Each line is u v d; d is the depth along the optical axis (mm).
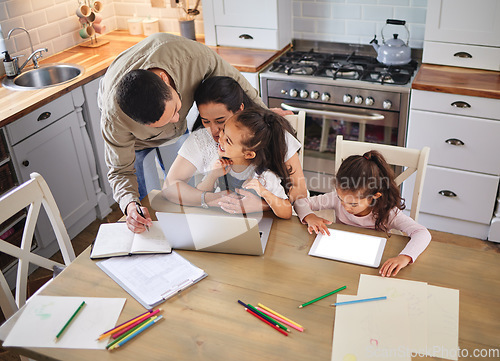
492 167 2943
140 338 1551
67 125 3115
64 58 3557
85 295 1724
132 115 1643
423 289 1666
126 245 1919
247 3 3477
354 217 2113
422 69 3098
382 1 3408
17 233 2930
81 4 3789
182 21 3730
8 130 2715
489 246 3131
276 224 2016
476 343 1477
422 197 3230
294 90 3268
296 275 1755
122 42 3871
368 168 1929
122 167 2109
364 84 3066
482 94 2762
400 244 1871
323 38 3701
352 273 1749
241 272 1783
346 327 1542
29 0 3410
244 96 2100
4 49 3318
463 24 2936
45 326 1610
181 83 2055
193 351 1497
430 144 3049
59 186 3137
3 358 2463
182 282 1748
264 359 1458
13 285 2926
